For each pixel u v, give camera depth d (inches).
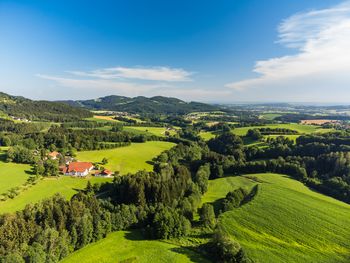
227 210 3486.7
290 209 3403.1
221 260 2502.5
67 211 2874.0
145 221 3230.8
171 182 3860.7
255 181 4788.4
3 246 2348.7
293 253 2556.6
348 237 2817.4
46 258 2401.6
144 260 2508.6
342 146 5349.4
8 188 4060.0
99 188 4303.6
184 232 2965.1
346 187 4092.0
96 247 2760.8
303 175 4896.7
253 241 2746.1
